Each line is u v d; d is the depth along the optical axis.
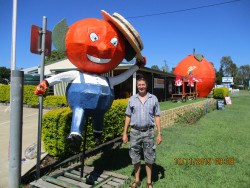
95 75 4.41
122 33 4.45
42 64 4.41
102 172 4.90
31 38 4.25
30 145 6.42
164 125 10.19
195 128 10.12
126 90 20.19
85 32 4.20
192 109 13.12
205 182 4.83
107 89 4.39
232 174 5.26
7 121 10.87
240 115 14.97
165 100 24.42
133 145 4.41
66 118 5.43
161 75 23.45
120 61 4.62
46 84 4.10
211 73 28.77
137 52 4.54
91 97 4.21
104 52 4.24
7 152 5.98
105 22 4.39
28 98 17.02
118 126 7.30
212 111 17.12
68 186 4.21
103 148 6.68
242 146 7.45
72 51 4.29
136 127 4.37
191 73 28.36
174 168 5.49
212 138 8.35
